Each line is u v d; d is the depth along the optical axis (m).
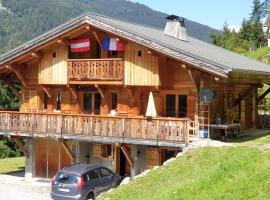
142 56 23.69
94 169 21.31
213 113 23.59
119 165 26.16
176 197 13.88
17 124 26.36
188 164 17.12
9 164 34.50
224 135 23.33
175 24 29.44
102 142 23.48
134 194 16.03
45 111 28.70
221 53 30.16
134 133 22.36
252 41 81.44
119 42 24.30
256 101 30.39
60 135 24.75
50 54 26.64
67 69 25.94
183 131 20.94
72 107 27.77
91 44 26.42
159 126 21.62
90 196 20.64
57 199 20.42
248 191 13.20
